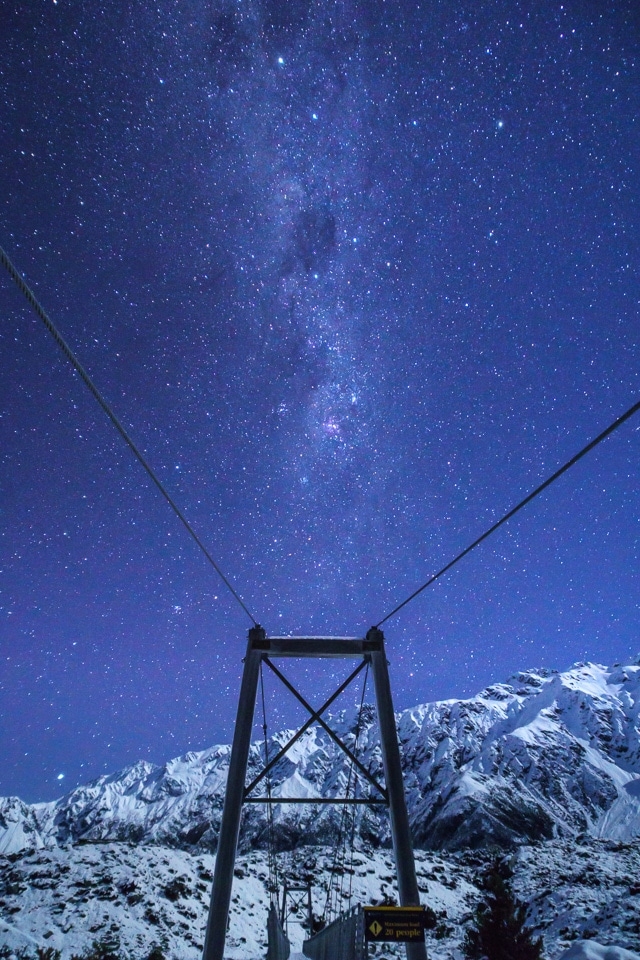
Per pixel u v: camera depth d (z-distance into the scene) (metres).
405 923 10.48
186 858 87.00
